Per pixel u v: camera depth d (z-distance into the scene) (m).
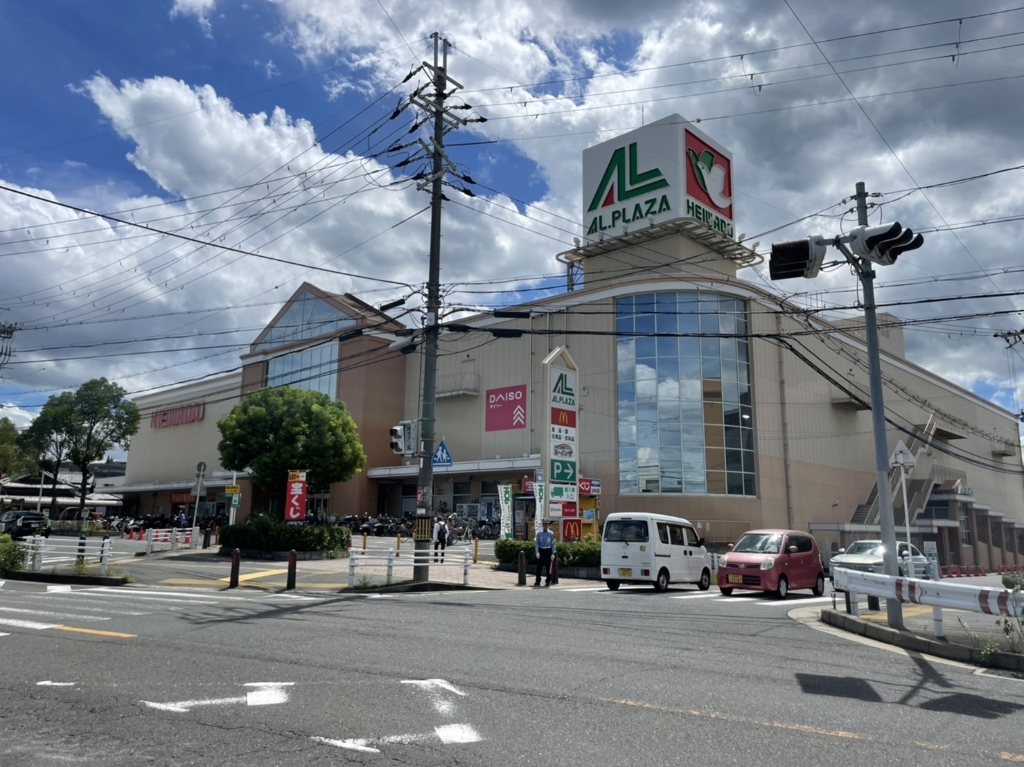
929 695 6.97
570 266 42.38
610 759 4.91
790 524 38.84
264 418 31.64
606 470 37.34
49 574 19.11
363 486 45.72
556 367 24.02
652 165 38.44
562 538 23.64
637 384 37.38
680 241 38.25
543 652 8.64
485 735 5.39
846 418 46.06
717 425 36.47
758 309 39.06
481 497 42.47
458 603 14.07
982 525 54.25
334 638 9.49
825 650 9.35
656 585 18.23
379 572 21.12
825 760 4.98
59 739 5.29
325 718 5.79
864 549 21.11
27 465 49.91
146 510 65.19
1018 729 5.86
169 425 64.50
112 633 9.76
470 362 44.94
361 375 46.75
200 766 4.76
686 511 35.56
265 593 16.36
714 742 5.31
